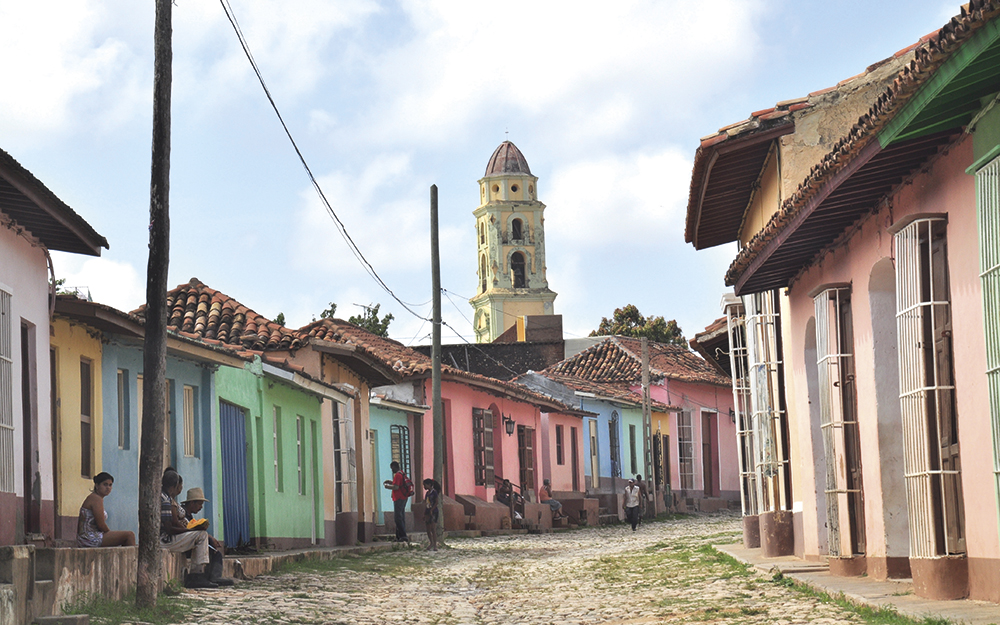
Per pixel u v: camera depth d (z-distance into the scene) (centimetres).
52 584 999
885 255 1130
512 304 9962
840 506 1324
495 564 2064
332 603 1335
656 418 4806
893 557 1176
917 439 1024
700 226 1980
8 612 885
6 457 1104
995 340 859
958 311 951
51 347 1373
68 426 1400
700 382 5006
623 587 1495
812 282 1446
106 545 1289
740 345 1931
